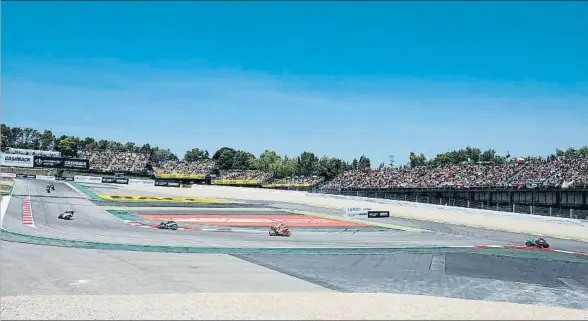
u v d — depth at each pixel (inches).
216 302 714.2
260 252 1368.1
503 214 2642.7
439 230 2324.1
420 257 1418.6
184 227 2065.7
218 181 5693.9
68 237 1493.6
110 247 1321.4
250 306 691.4
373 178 4461.1
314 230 2197.3
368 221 2674.7
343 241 1779.0
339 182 4800.7
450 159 7027.6
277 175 7426.2
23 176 4810.5
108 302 702.5
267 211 3085.6
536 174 3031.5
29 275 924.6
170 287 869.2
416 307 732.7
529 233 2266.2
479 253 1549.0
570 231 2171.5
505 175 3272.6
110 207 2810.0
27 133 7509.8
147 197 3604.8
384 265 1256.2
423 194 3654.0
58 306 673.6
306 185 5083.7
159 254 1246.3
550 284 1127.6
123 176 5728.3
